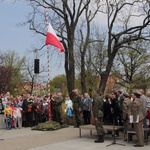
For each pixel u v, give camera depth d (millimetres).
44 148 11836
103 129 13055
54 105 19391
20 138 14523
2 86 57719
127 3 23953
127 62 39969
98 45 41250
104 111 15148
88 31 24469
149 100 13297
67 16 23344
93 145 12273
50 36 18078
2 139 14211
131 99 13445
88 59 41406
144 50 39031
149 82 40781
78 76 41906
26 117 19484
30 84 64562
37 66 19375
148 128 12625
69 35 23547
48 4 23531
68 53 23672
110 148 11562
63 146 12188
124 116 12727
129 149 11305
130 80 40531
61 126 18516
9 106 18609
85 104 18188
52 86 61969
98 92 13102
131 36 23703
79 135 15109
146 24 23016
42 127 17594
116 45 23859
